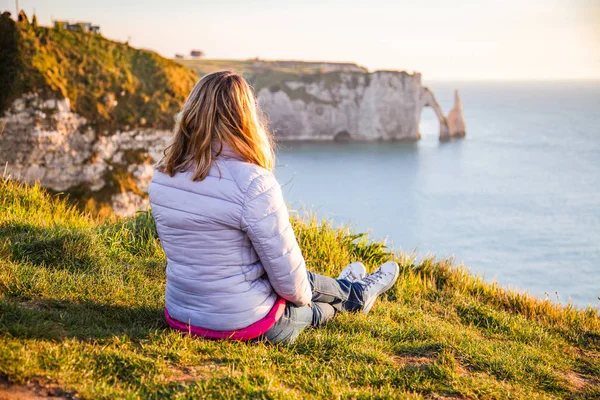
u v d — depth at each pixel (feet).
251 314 10.07
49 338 9.16
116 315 11.28
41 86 123.54
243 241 9.59
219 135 9.35
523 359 12.76
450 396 10.02
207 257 9.55
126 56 148.25
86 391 7.70
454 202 296.92
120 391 7.94
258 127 9.84
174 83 148.36
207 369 9.20
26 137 121.90
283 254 9.53
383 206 278.46
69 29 144.97
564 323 18.17
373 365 10.73
